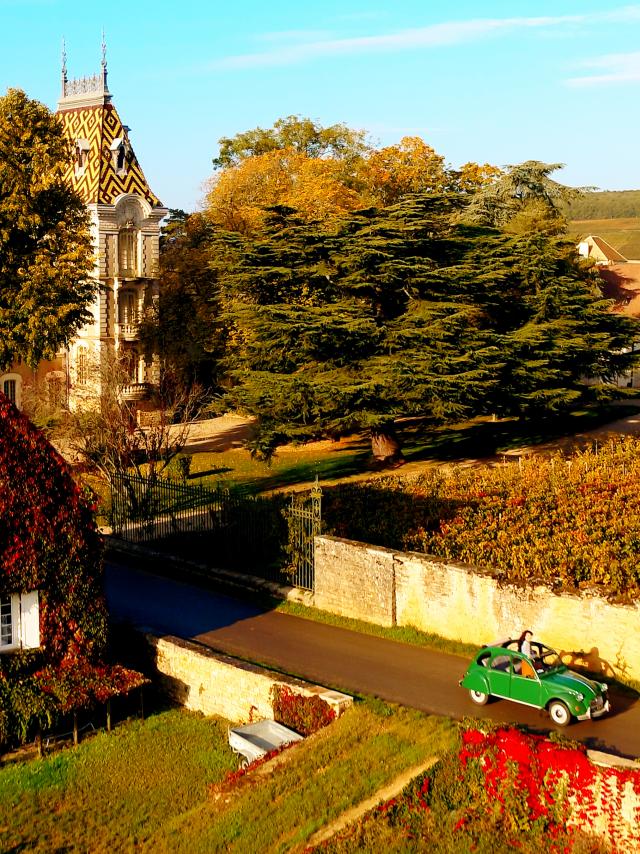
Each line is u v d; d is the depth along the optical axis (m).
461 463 52.00
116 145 64.88
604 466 44.06
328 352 46.25
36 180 46.38
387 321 46.12
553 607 25.31
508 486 39.59
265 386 44.88
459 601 27.25
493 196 78.94
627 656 24.03
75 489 25.45
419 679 24.95
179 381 59.94
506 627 26.27
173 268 64.94
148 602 32.09
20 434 24.70
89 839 20.17
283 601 31.70
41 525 24.69
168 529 39.03
